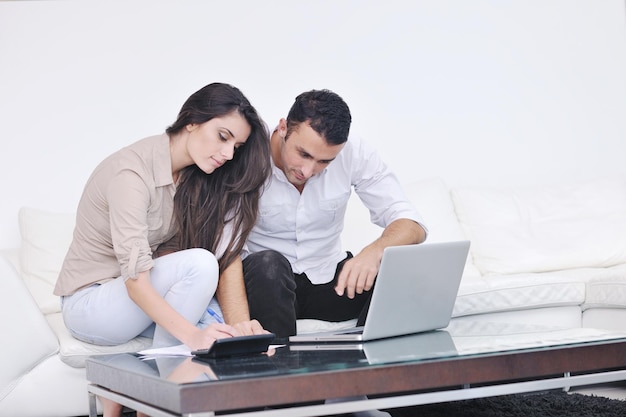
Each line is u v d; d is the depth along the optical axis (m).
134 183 2.27
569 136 4.27
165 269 2.28
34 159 3.61
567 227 3.79
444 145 4.12
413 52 4.11
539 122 4.24
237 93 2.36
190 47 3.83
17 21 3.64
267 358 1.71
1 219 3.55
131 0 3.77
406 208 2.79
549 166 4.24
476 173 4.16
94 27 3.72
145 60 3.77
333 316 2.76
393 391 1.51
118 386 1.74
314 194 2.77
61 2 3.69
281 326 2.42
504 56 4.21
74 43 3.69
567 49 4.29
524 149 4.21
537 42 4.25
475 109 4.17
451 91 4.14
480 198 3.87
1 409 2.48
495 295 3.14
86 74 3.70
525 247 3.71
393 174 2.88
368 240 3.52
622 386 3.03
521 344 1.71
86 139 3.68
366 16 4.06
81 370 2.52
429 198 3.77
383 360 1.55
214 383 1.39
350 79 4.03
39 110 3.63
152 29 3.79
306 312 2.77
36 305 2.52
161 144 2.38
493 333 2.03
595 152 4.29
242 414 1.42
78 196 3.65
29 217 3.28
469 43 4.18
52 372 2.51
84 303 2.39
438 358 1.56
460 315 3.13
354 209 3.58
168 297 2.28
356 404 1.48
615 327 3.14
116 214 2.23
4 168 3.58
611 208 3.87
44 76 3.65
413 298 2.02
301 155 2.37
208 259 2.28
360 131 4.03
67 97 3.67
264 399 1.42
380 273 1.90
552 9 4.28
